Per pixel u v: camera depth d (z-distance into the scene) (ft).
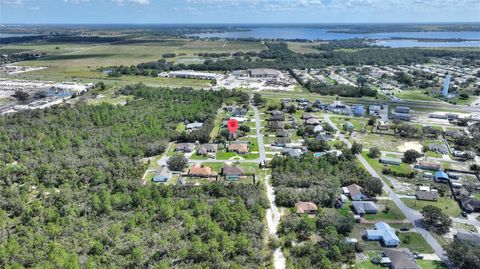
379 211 373.40
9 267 263.70
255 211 355.15
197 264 284.82
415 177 453.17
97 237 310.45
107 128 602.03
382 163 492.95
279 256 302.04
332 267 282.97
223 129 614.34
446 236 331.98
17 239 303.07
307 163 457.27
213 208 350.43
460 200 393.09
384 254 301.63
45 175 417.08
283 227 339.98
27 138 545.44
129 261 285.23
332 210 377.09
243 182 433.89
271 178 445.37
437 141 584.40
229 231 328.08
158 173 438.40
